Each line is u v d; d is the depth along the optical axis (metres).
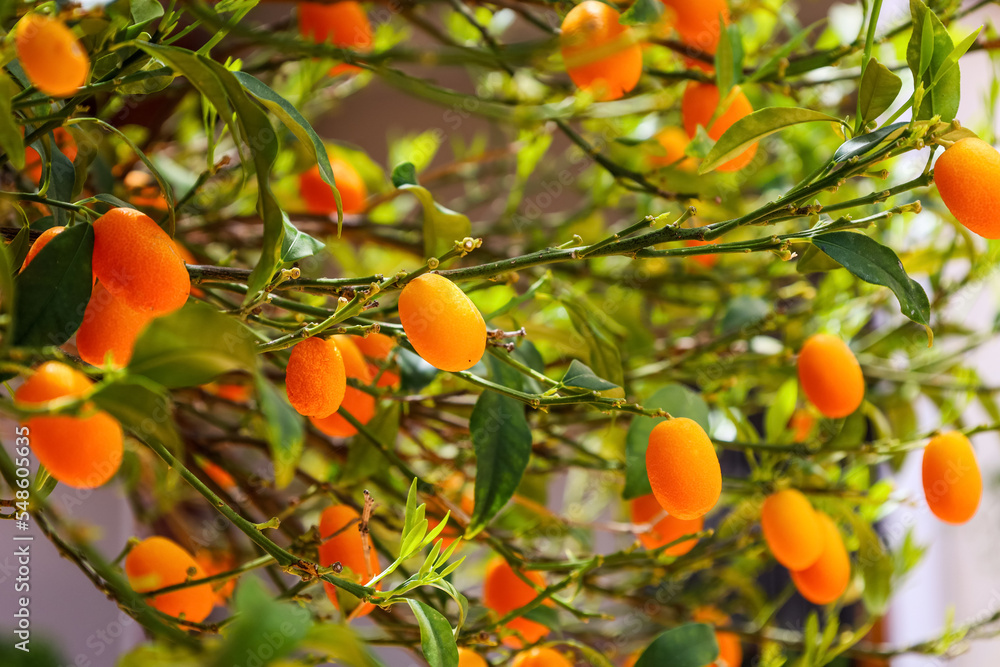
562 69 0.81
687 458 0.74
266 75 0.97
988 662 1.05
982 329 1.06
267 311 0.87
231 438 0.90
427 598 0.85
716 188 0.90
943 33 0.73
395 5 0.85
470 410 0.88
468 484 0.90
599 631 0.99
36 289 0.70
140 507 0.97
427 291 0.72
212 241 0.96
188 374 0.67
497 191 1.21
